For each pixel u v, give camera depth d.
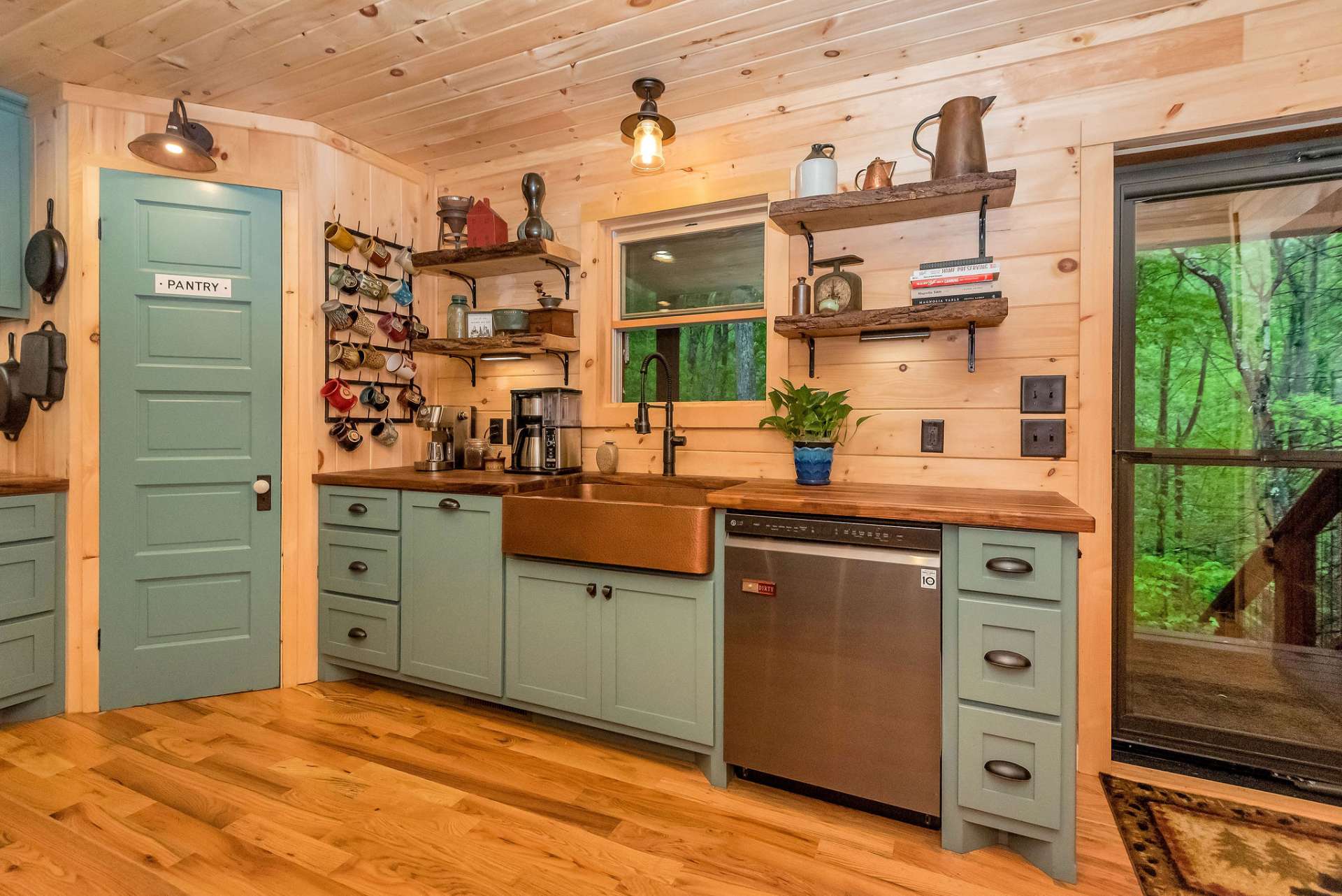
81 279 2.31
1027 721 1.54
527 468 2.71
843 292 2.22
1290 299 1.92
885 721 1.69
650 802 1.83
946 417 2.18
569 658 2.15
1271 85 1.80
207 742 2.13
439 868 1.53
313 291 2.67
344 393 2.75
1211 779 1.95
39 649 2.27
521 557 2.23
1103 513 1.98
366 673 2.69
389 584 2.50
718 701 1.91
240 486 2.55
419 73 2.29
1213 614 2.01
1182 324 2.03
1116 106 1.96
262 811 1.74
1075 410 2.02
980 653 1.59
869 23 1.98
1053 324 2.04
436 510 2.40
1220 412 2.00
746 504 1.84
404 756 2.06
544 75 2.29
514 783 1.91
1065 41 2.02
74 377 2.32
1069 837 1.51
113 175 2.36
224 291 2.51
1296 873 1.54
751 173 2.47
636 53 2.15
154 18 1.96
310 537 2.66
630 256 2.87
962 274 1.98
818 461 2.13
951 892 1.48
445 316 3.14
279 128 2.60
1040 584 1.53
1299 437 1.92
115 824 1.67
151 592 2.43
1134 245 2.07
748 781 1.95
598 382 2.79
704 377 2.73
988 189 1.86
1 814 1.71
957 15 1.93
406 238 3.06
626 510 1.98
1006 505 1.67
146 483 2.41
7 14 1.93
